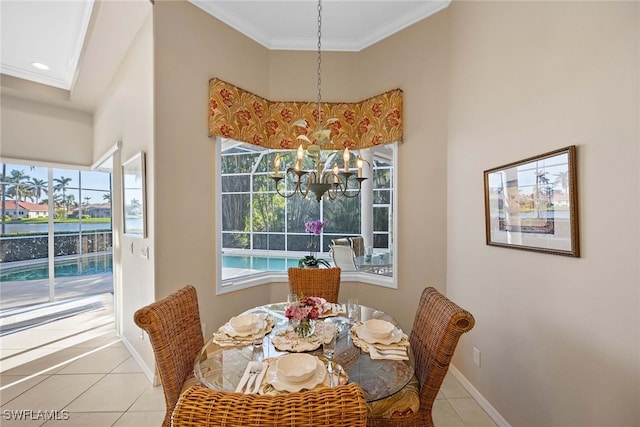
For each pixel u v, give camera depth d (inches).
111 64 117.3
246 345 58.3
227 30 106.4
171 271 91.4
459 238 92.3
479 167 82.0
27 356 107.4
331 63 122.1
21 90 140.1
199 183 98.7
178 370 57.4
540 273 60.5
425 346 58.7
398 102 108.0
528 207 63.1
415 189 106.2
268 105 119.7
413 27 106.3
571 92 53.4
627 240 44.2
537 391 61.2
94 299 176.9
